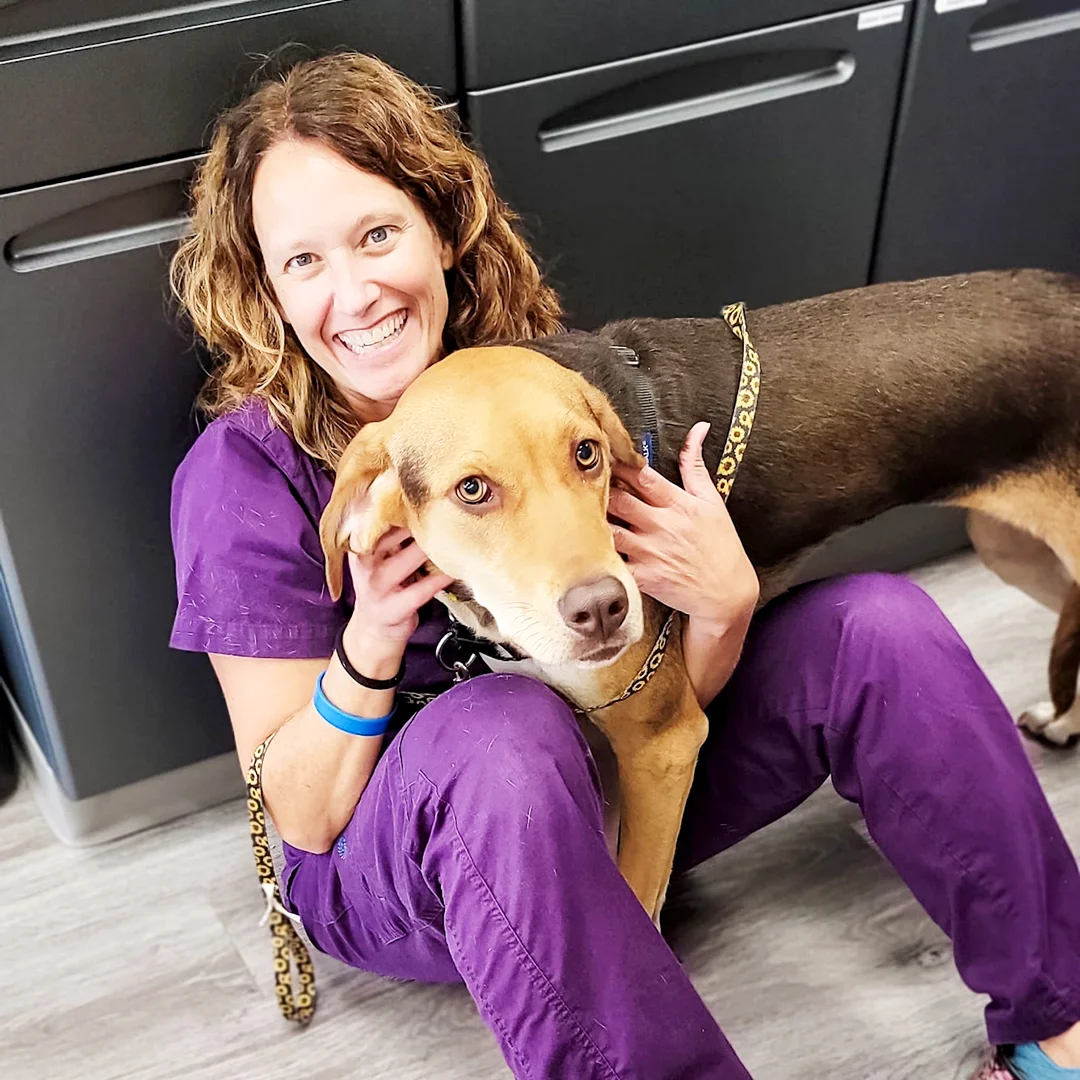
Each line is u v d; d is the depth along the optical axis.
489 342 1.37
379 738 1.29
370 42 1.45
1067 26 1.91
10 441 1.46
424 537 1.15
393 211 1.26
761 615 1.47
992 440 1.54
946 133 1.91
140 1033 1.58
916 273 2.04
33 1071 1.54
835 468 1.47
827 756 1.44
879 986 1.61
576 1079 1.19
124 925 1.72
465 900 1.17
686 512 1.25
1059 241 2.14
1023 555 1.89
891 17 1.76
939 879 1.37
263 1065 1.54
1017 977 1.34
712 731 1.51
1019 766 1.37
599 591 1.05
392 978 1.63
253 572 1.31
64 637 1.62
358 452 1.15
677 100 1.70
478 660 1.39
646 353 1.41
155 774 1.80
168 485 1.58
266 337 1.33
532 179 1.63
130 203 1.41
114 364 1.47
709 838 1.60
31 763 1.94
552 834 1.14
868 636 1.37
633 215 1.74
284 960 1.54
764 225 1.85
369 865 1.30
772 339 1.46
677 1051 1.19
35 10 1.27
